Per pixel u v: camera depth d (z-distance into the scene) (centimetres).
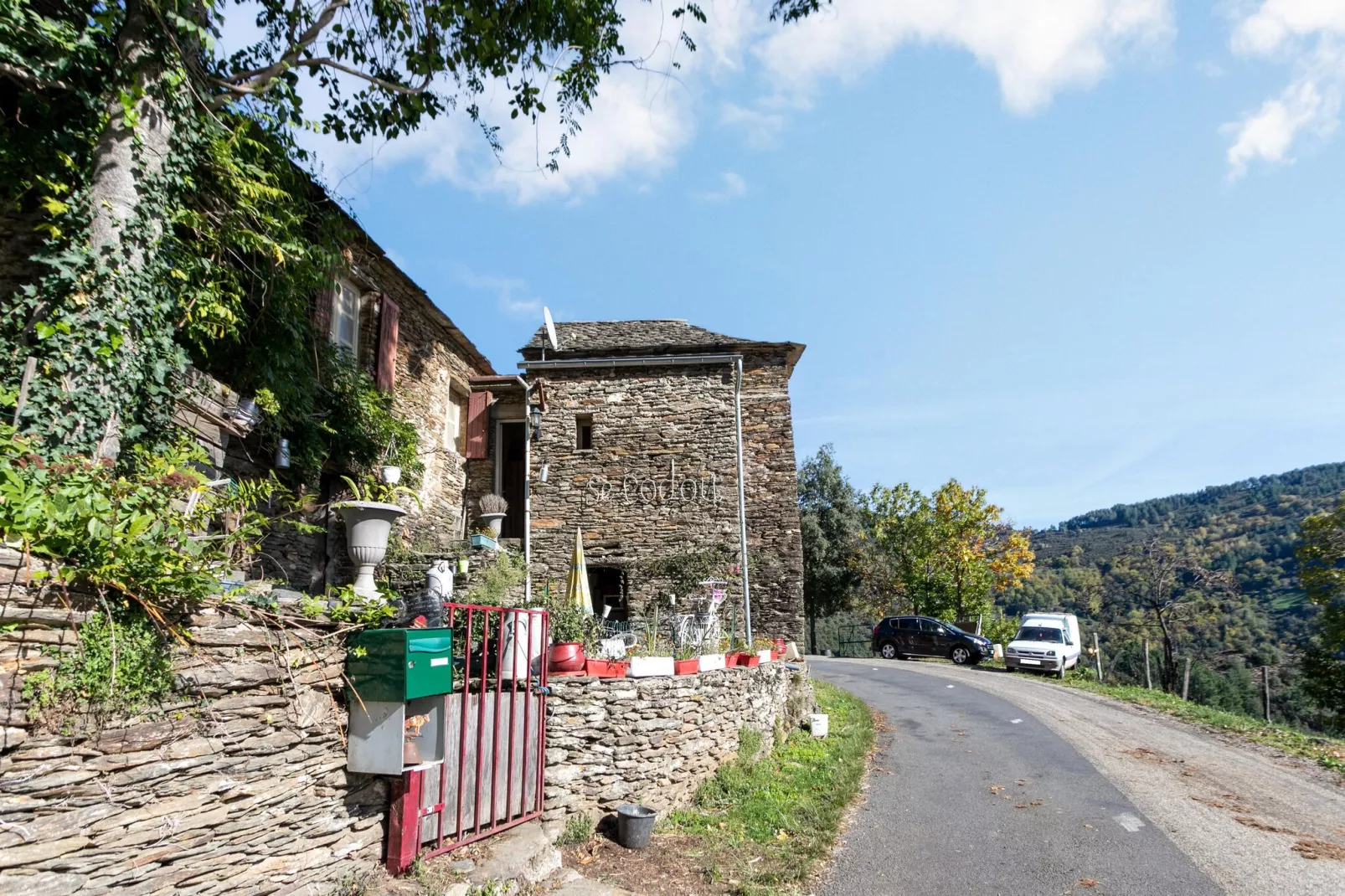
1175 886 614
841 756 1005
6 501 308
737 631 1503
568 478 1609
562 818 651
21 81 538
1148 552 2930
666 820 710
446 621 620
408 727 501
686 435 1623
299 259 749
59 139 554
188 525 427
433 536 1330
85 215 541
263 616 410
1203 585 2783
